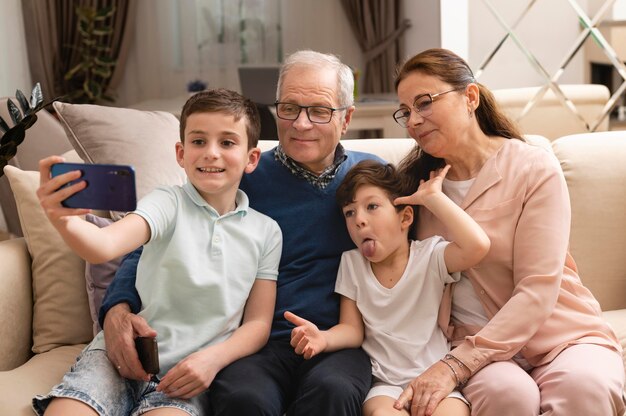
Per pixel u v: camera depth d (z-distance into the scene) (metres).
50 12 5.66
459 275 1.88
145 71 6.10
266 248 1.93
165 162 2.22
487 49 3.10
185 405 1.67
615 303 2.21
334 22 6.11
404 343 1.83
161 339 1.78
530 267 1.80
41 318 2.09
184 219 1.83
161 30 6.06
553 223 1.83
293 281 1.98
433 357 1.83
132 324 1.73
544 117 3.09
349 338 1.86
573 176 2.21
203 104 1.81
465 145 1.95
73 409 1.58
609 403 1.62
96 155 2.21
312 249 2.00
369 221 1.88
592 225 2.20
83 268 2.13
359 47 6.12
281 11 6.13
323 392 1.67
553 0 3.01
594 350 1.76
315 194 2.03
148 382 1.76
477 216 1.90
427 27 5.69
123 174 1.44
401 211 1.94
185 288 1.79
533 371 1.82
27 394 1.72
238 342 1.79
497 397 1.65
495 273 1.88
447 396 1.70
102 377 1.67
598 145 2.26
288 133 1.98
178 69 6.13
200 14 6.09
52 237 2.11
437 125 1.91
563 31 3.02
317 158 2.00
